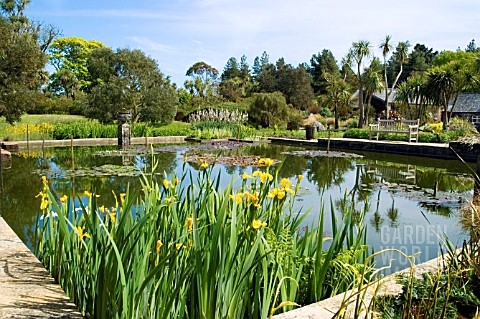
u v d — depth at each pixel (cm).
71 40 3934
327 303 184
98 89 2227
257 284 182
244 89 4928
